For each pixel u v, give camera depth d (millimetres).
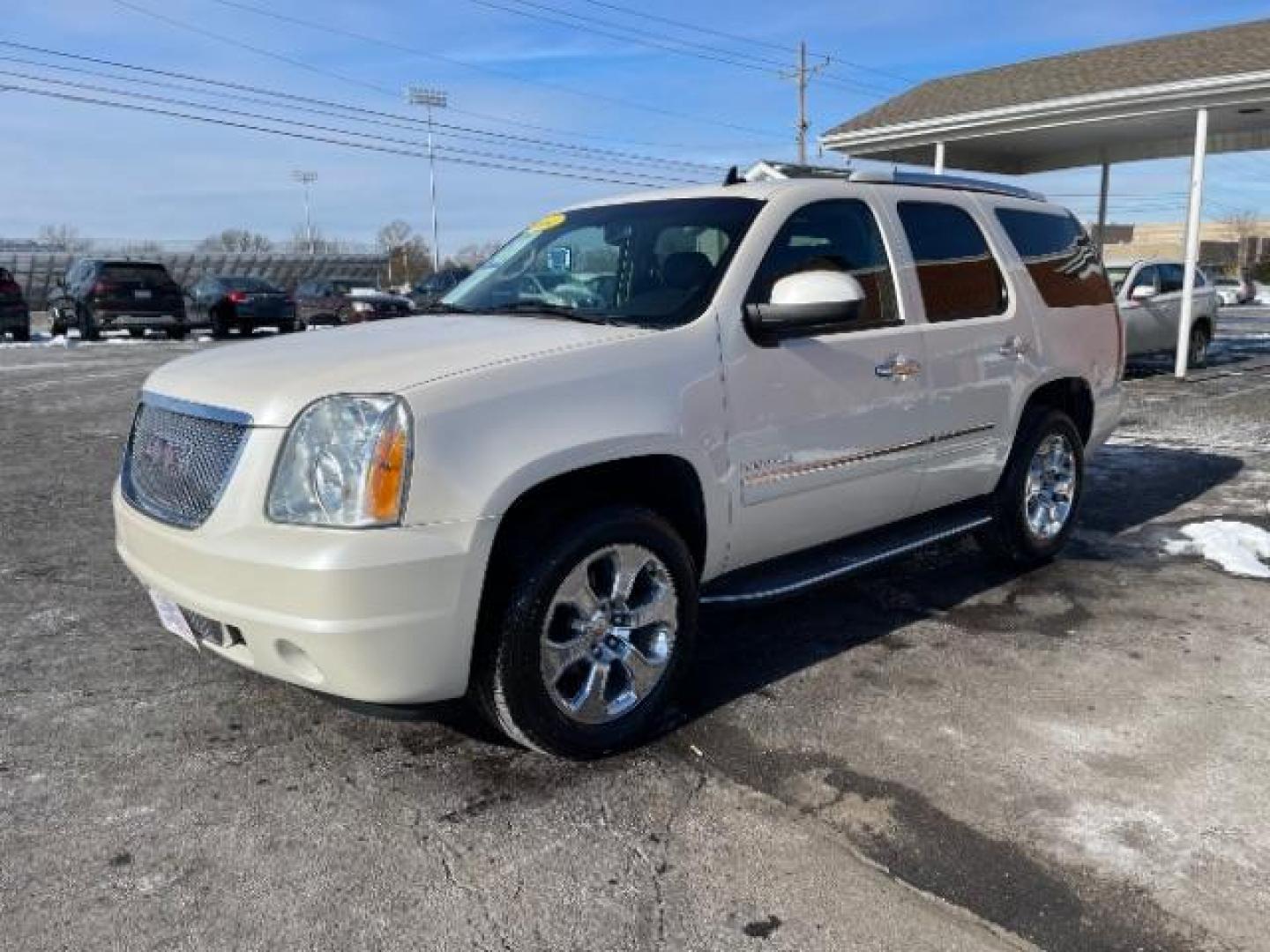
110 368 14953
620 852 2832
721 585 3873
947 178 4914
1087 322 5453
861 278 4203
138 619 4570
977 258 4805
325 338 3727
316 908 2588
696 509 3588
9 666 4039
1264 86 12031
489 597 3121
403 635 2881
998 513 5094
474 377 3035
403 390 2922
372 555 2807
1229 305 43719
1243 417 10461
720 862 2787
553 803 3088
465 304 4355
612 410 3254
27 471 7734
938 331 4438
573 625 3289
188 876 2709
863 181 4430
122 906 2584
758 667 4094
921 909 2588
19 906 2580
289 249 75000
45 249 54281
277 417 2951
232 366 3357
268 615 2875
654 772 3277
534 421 3088
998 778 3205
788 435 3807
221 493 2988
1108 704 3729
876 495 4266
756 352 3695
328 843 2869
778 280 3828
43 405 11156
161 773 3234
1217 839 2873
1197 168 12953
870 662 4141
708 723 3613
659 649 3500
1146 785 3162
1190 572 5320
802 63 42812
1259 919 2537
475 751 3408
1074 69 15422
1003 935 2490
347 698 3062
